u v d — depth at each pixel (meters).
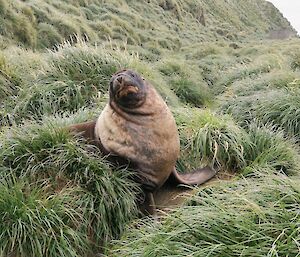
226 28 44.69
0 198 3.28
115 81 3.42
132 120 3.51
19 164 3.71
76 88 5.81
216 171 4.30
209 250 2.67
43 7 14.33
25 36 11.80
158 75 7.78
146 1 30.98
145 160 3.54
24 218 3.22
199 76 10.79
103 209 3.47
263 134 4.68
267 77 8.04
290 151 4.49
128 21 22.70
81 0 20.17
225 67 13.82
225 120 4.92
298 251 2.55
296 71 8.49
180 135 4.58
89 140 3.83
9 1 12.27
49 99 5.72
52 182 3.61
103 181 3.54
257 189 3.15
